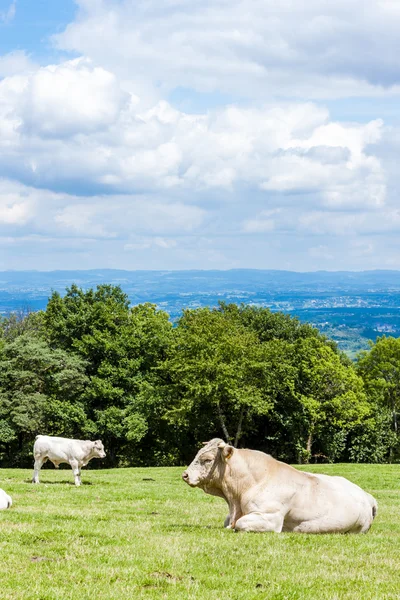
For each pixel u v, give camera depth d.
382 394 73.19
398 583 9.90
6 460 63.72
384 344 74.00
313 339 63.34
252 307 77.44
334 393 62.22
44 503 18.95
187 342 58.12
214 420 62.91
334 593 9.25
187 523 15.38
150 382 61.75
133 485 26.80
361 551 11.93
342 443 62.81
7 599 8.57
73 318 65.56
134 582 9.56
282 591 9.29
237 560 10.95
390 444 66.56
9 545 11.47
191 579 9.88
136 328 63.84
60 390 61.03
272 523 13.42
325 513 13.62
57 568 10.14
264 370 57.91
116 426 59.03
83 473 34.81
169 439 62.59
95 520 15.16
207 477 14.16
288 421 61.72
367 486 31.28
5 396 58.75
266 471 13.91
